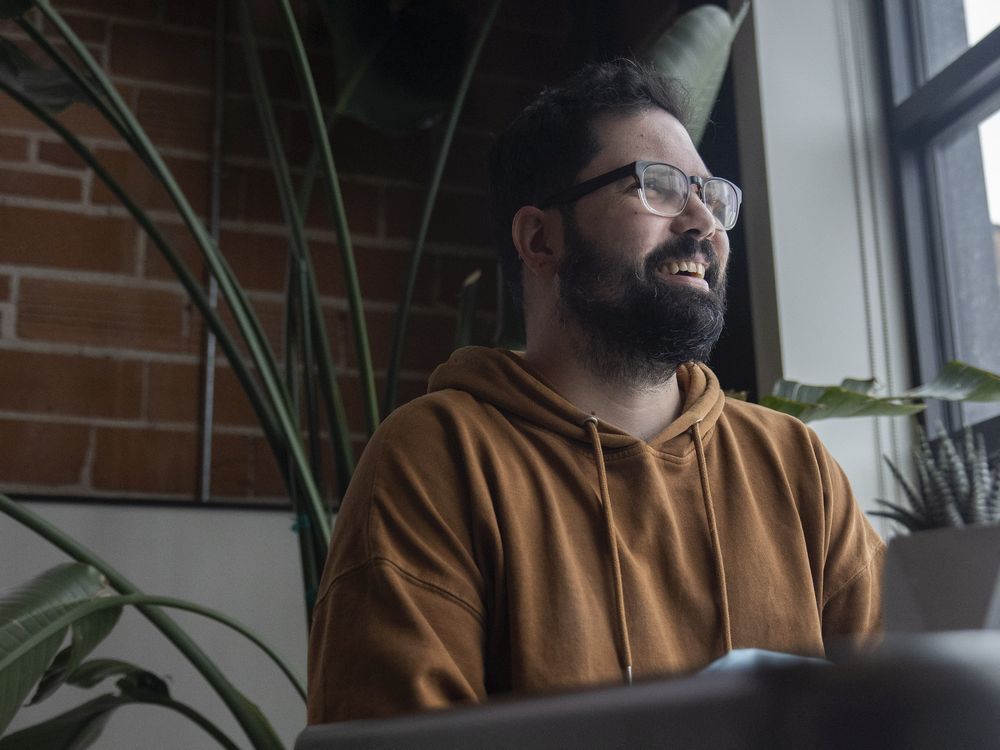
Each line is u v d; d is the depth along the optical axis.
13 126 2.23
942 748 0.16
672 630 1.04
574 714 0.20
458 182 2.50
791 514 1.13
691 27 1.78
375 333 2.36
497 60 2.61
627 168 1.16
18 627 1.14
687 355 1.14
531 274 1.25
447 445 1.07
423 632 0.91
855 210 2.06
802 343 1.97
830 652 0.18
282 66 2.45
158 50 2.37
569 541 1.04
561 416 1.11
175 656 1.96
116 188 1.66
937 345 2.00
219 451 2.19
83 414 2.13
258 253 2.33
